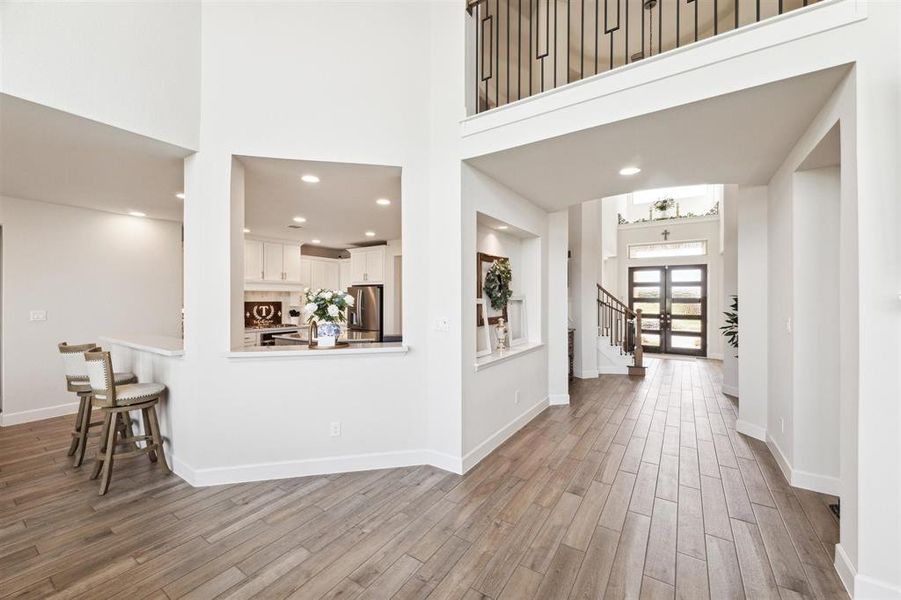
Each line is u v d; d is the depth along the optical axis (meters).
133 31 2.46
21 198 4.11
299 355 2.90
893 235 1.71
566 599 1.74
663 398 5.21
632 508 2.48
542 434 3.85
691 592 1.78
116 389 2.90
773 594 1.77
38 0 2.11
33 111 2.19
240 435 2.83
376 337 6.84
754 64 1.98
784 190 2.99
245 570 1.92
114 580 1.85
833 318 2.65
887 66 1.72
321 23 2.96
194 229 2.77
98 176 3.40
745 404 3.81
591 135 2.56
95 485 2.78
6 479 2.87
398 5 3.11
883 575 1.70
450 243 3.06
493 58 4.45
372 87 3.04
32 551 2.05
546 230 4.77
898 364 1.70
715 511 2.44
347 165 3.04
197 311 2.76
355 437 3.03
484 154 2.89
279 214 4.92
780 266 3.10
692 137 2.58
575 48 4.93
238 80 2.83
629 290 9.66
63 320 4.41
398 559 2.00
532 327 4.59
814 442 2.71
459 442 3.02
